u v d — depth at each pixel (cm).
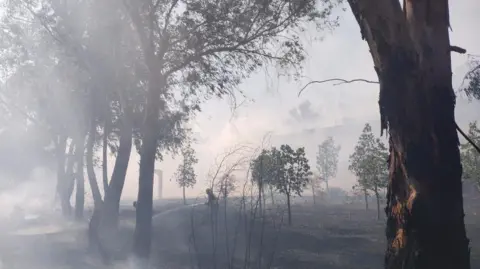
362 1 631
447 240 584
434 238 583
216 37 1538
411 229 591
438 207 588
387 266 611
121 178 1991
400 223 604
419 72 608
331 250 1570
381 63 626
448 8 619
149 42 1493
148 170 1494
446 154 598
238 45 1561
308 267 1328
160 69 1519
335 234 1822
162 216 1980
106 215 1948
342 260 1430
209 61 1595
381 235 1834
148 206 1486
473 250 1473
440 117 602
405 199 605
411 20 616
